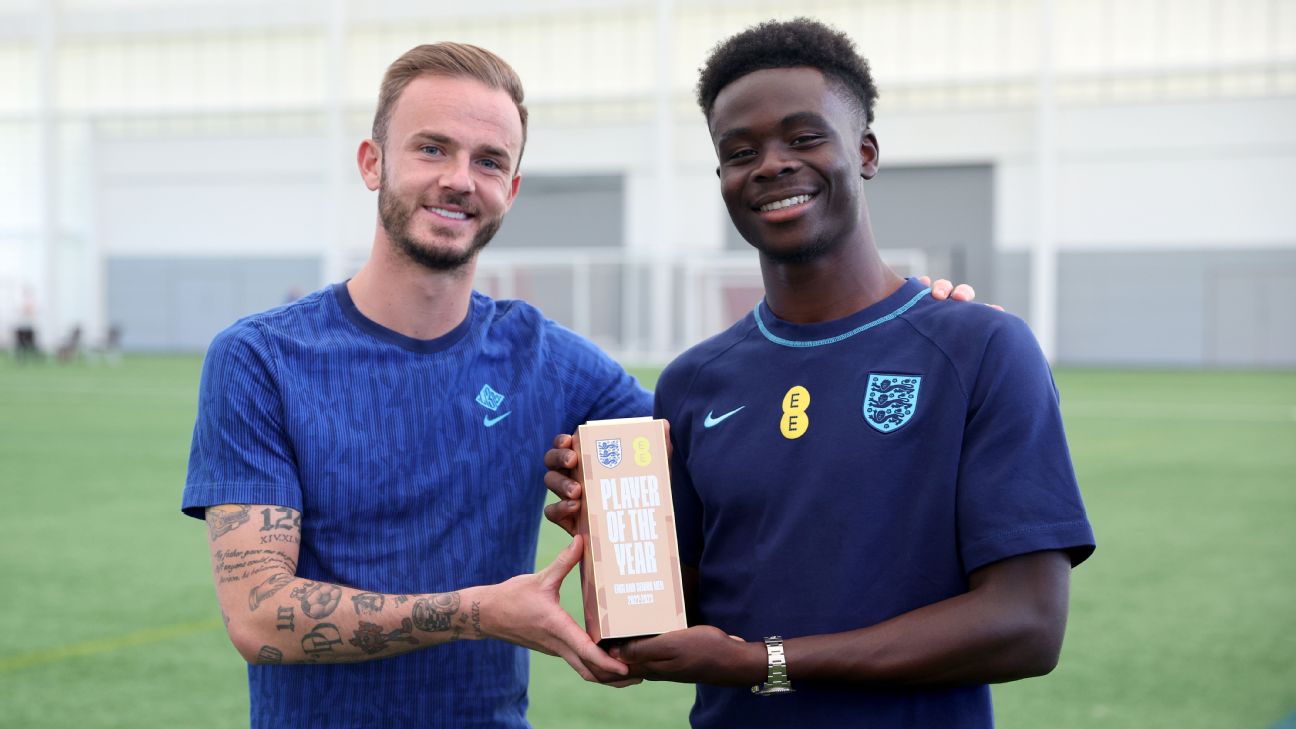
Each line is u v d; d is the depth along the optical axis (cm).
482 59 199
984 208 2586
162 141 2916
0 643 441
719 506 184
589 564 173
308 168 2822
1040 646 161
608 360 228
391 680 194
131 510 744
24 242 3034
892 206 2644
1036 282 2456
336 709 193
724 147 180
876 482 172
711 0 2555
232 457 190
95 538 654
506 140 199
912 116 2556
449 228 195
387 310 202
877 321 181
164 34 2862
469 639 183
